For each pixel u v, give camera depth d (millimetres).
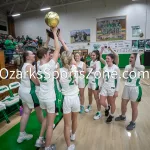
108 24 11570
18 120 3004
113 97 2658
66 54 1757
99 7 11617
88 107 3363
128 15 11078
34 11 13117
